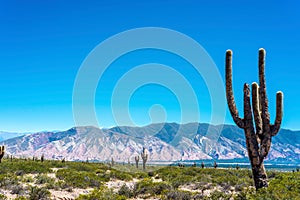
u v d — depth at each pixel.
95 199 13.83
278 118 10.85
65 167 32.28
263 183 11.00
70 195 16.22
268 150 10.97
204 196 13.99
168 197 14.20
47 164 32.09
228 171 26.33
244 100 11.12
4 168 24.03
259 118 11.09
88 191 17.95
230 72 11.20
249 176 23.98
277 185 11.47
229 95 11.20
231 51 11.20
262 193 10.55
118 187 19.47
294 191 11.25
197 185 19.22
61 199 14.98
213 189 18.41
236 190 17.80
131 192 16.11
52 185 17.92
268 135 10.95
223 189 18.20
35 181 19.73
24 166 26.02
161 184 16.55
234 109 11.16
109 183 22.09
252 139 10.99
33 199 14.04
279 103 10.80
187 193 14.48
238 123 11.11
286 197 10.20
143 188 16.30
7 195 14.78
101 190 15.18
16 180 17.95
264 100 11.05
